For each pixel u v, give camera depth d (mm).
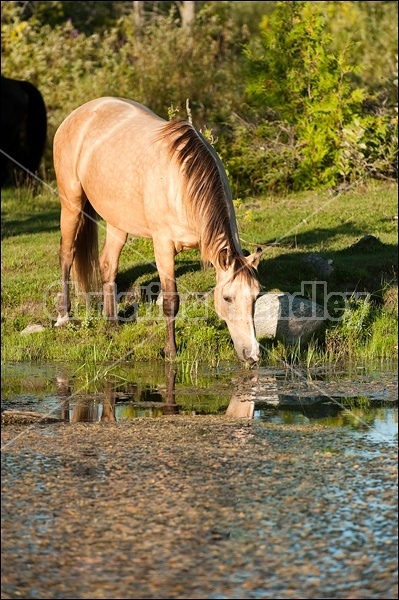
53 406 9094
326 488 6488
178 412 8828
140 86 24578
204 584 5047
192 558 5352
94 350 11461
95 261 13062
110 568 5230
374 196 19141
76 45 26594
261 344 11797
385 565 5281
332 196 19328
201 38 26875
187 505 6145
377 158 20047
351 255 15016
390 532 5727
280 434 7930
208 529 5750
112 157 11633
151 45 26078
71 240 12961
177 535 5664
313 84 20250
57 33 26922
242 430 8055
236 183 19625
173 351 11352
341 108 19984
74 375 10617
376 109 21062
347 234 16266
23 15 31750
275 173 19750
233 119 21188
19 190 20922
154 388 9961
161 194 10836
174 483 6574
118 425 8250
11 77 25047
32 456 7254
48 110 24844
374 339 12039
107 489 6453
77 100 24141
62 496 6316
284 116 20516
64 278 12875
